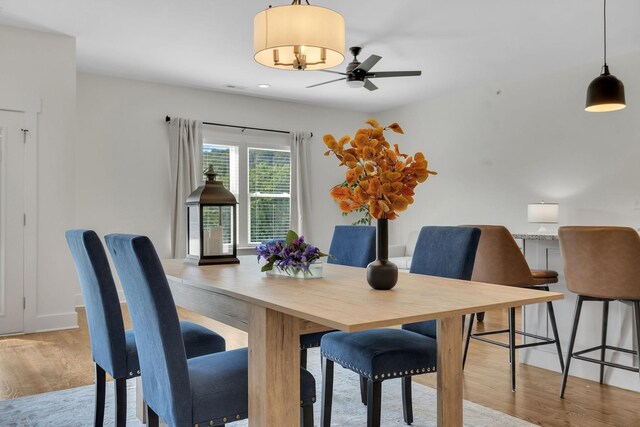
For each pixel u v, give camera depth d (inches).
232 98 262.7
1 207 167.3
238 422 97.1
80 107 221.1
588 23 167.8
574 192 214.7
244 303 65.7
